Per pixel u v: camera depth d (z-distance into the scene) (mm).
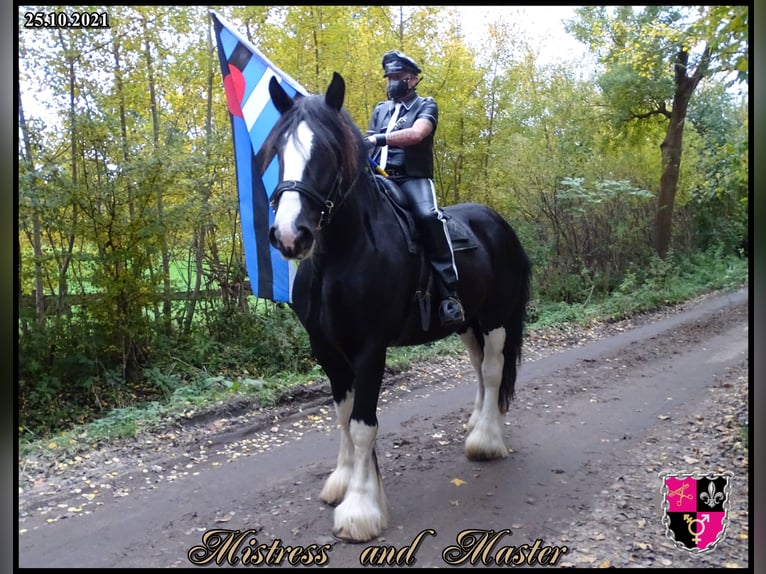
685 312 11570
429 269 3637
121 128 6383
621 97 14828
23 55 5953
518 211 13016
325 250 3162
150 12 6621
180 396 6098
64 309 6426
